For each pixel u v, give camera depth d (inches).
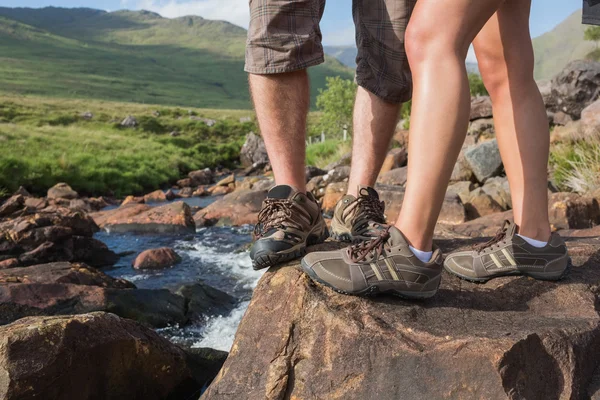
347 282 69.7
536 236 80.0
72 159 857.5
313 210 84.1
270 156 83.8
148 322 165.2
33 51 7736.2
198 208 498.6
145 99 5502.0
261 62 78.5
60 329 92.3
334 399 67.6
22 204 403.5
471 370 62.4
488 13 63.0
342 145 868.6
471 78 727.1
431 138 62.9
